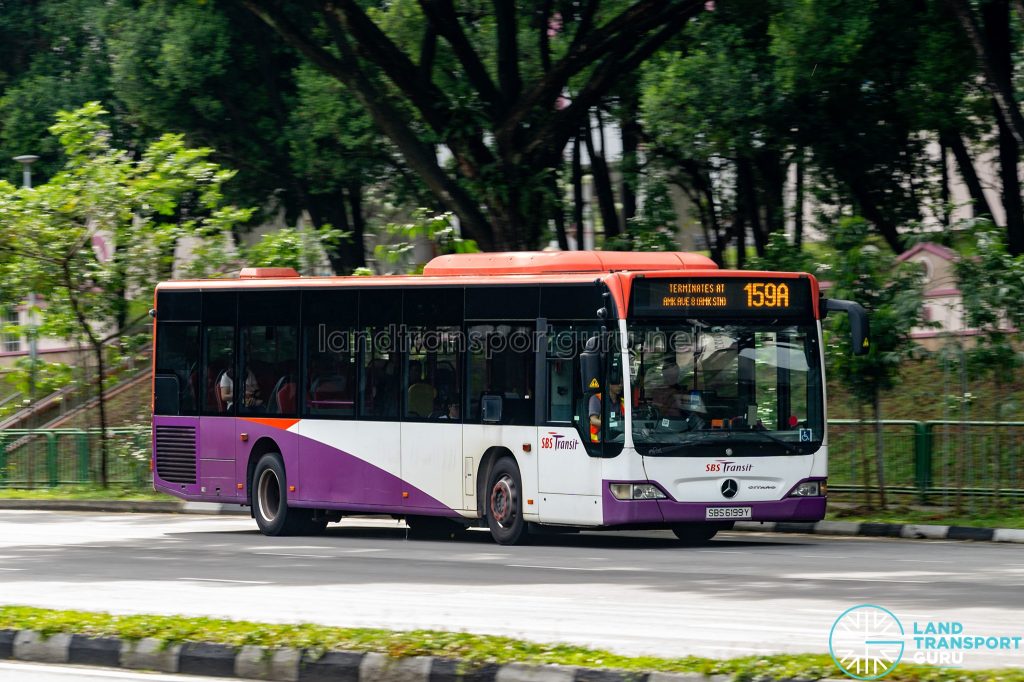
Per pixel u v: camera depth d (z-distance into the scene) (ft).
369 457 86.94
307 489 89.97
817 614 47.47
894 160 146.72
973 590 54.39
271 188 172.35
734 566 65.36
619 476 74.38
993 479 96.17
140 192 124.57
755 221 159.94
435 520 92.94
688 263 79.36
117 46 168.35
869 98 140.26
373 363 87.20
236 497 94.27
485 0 137.18
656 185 153.28
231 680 39.60
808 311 78.18
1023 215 140.26
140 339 128.06
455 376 82.94
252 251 128.88
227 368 95.14
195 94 166.40
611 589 55.77
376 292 87.30
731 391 76.38
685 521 75.00
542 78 106.01
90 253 127.95
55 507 123.75
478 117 109.40
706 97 137.28
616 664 35.99
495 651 38.06
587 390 74.95
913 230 97.30
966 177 155.94
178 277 129.08
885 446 100.68
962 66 126.82
